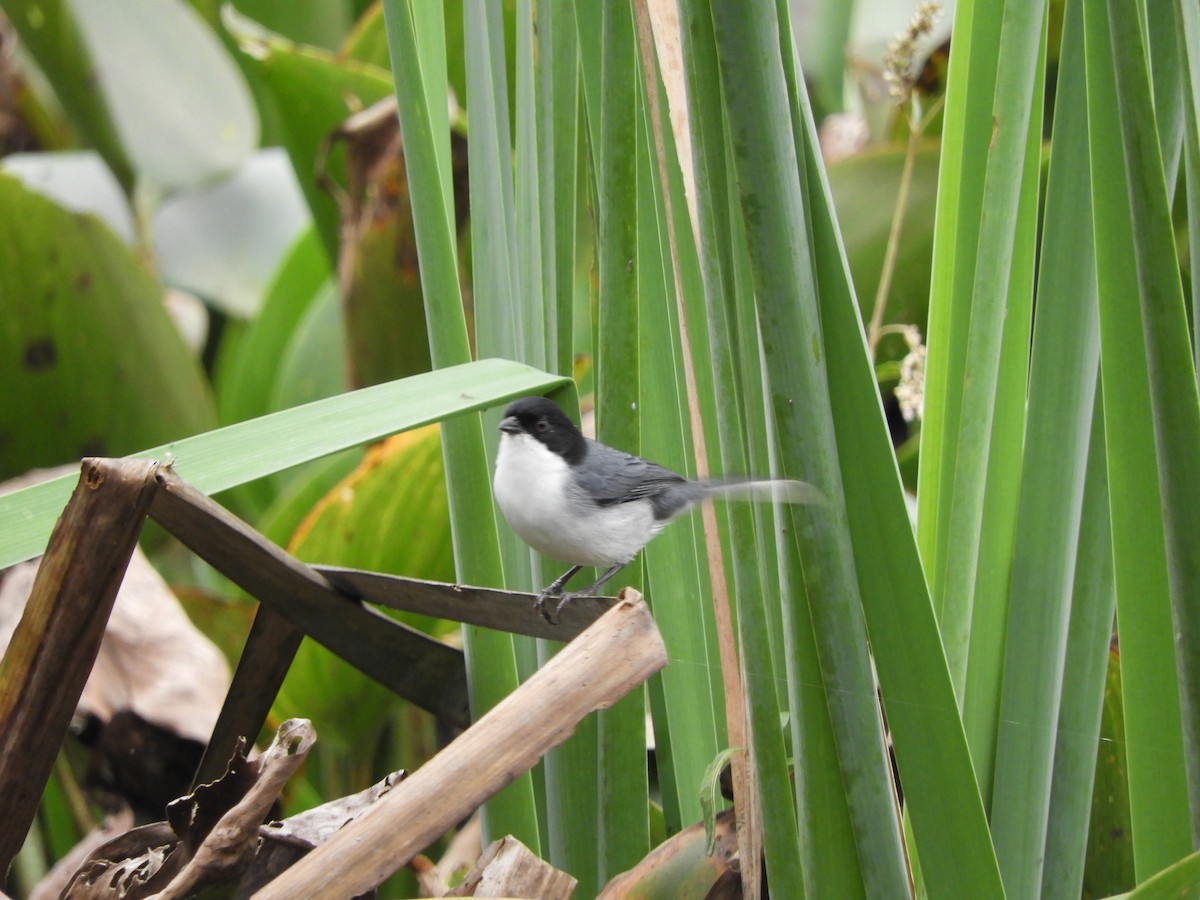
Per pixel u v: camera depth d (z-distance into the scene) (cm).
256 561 278
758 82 265
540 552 291
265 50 374
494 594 277
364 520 315
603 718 281
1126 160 267
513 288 285
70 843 312
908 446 362
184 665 300
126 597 301
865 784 268
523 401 292
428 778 265
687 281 278
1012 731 277
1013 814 277
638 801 282
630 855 282
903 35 311
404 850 264
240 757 272
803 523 267
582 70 285
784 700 289
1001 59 275
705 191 271
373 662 286
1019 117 275
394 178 353
